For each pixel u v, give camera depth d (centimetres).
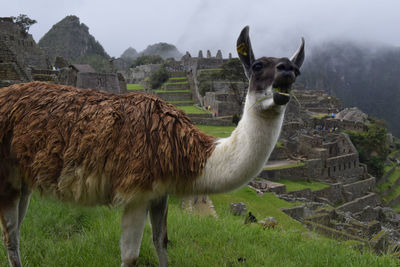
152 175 263
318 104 6894
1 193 292
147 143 266
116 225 440
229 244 435
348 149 4522
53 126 273
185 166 275
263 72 245
